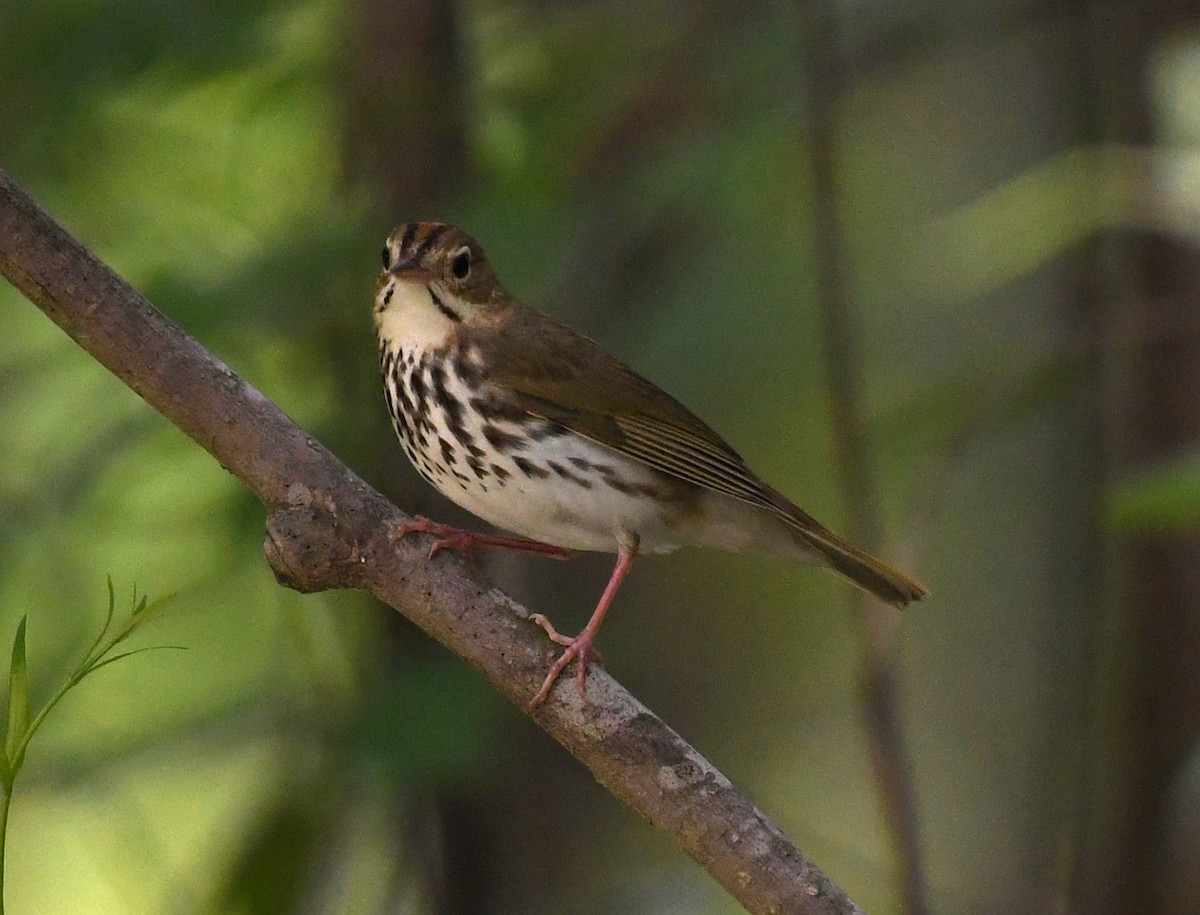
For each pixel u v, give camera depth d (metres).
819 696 15.77
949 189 16.56
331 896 12.20
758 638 15.57
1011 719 16.62
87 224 11.95
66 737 10.73
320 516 7.11
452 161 11.62
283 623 11.78
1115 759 12.41
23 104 11.20
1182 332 11.23
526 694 6.97
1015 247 11.05
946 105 16.66
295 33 12.32
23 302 12.82
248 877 10.81
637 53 12.03
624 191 11.21
